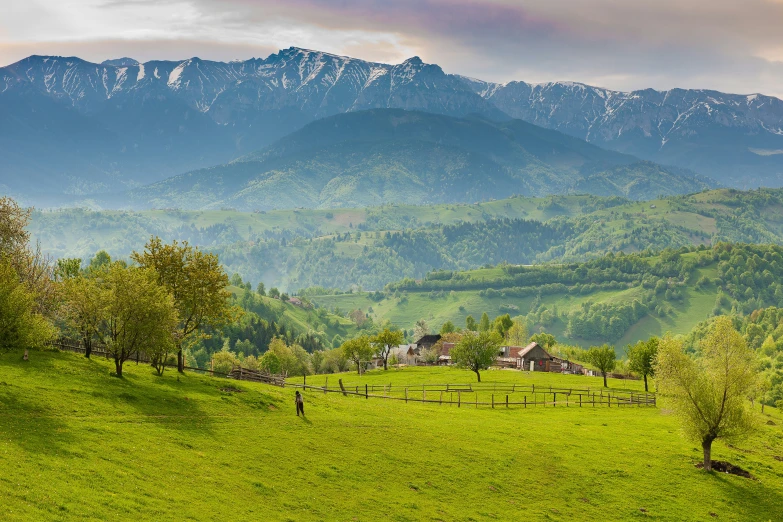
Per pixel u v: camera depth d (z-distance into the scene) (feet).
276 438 219.61
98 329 265.54
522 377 494.59
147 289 256.32
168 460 181.37
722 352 262.67
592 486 232.94
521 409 353.51
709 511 224.74
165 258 294.46
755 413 261.85
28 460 156.76
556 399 392.06
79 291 265.95
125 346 250.37
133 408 213.66
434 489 209.26
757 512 228.43
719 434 258.37
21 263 305.53
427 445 243.81
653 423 331.16
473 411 333.62
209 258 302.45
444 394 392.47
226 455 196.13
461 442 253.44
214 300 297.53
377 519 180.65
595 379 508.53
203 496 166.81
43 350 282.97
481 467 232.32
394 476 212.02
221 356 598.34
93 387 224.74
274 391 286.46
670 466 258.37
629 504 222.69
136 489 159.53
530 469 238.48
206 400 241.14
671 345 274.16
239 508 166.20
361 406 297.12
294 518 169.68
